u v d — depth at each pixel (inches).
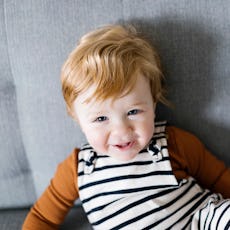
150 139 29.1
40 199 32.1
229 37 28.4
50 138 32.4
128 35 27.7
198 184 32.7
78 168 30.6
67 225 33.7
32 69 29.7
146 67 27.3
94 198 30.4
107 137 27.4
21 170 34.5
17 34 28.8
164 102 30.7
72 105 28.4
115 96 25.9
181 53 29.0
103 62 26.2
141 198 29.5
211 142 32.2
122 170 29.8
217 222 26.9
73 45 29.0
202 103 30.6
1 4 28.4
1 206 36.1
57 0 28.0
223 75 29.5
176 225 29.1
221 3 27.7
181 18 28.1
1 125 31.8
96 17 28.4
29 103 31.1
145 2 28.0
